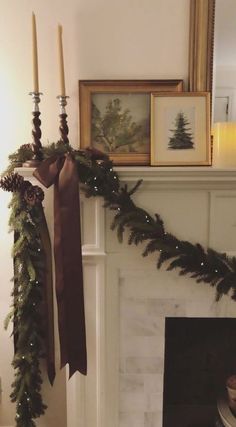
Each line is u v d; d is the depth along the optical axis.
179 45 1.46
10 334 1.63
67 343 1.37
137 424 1.55
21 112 1.51
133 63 1.47
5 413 1.70
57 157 1.29
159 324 1.47
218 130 1.37
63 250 1.31
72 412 1.51
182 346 1.71
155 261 1.41
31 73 1.49
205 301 1.44
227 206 1.37
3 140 1.52
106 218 1.37
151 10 1.44
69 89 1.48
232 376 1.61
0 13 1.45
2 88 1.49
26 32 1.46
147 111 1.46
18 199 1.33
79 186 1.33
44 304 1.46
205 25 1.40
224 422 1.50
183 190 1.35
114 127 1.46
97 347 1.47
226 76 1.44
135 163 1.47
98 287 1.42
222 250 1.39
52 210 1.39
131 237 1.33
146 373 1.51
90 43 1.46
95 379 1.50
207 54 1.42
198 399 1.75
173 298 1.44
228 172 1.28
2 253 1.60
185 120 1.40
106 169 1.28
